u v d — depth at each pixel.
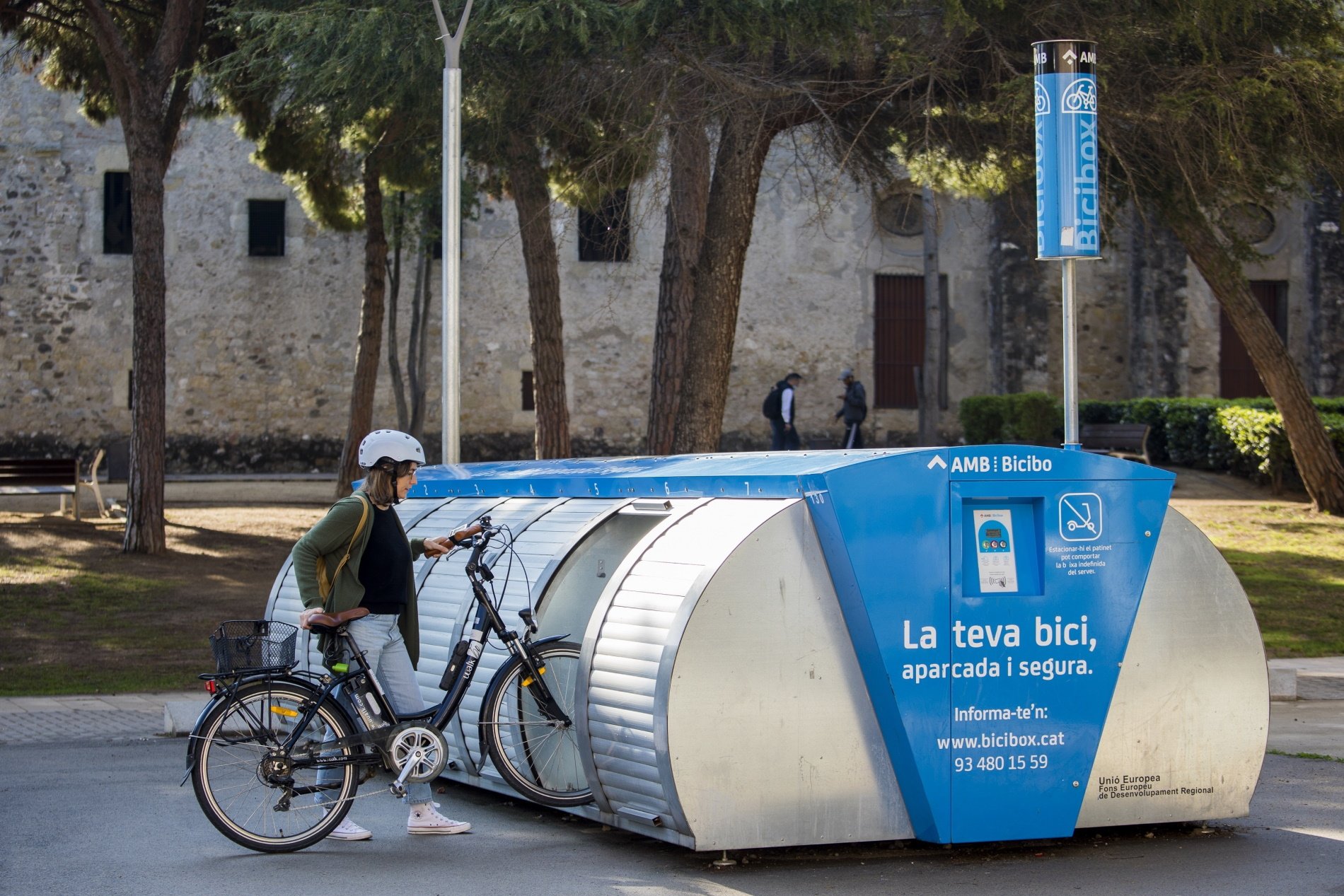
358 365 34.22
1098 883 9.19
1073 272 13.03
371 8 21.77
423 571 12.68
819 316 51.03
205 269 46.62
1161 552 10.34
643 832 9.70
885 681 9.48
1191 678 10.40
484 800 11.71
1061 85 12.95
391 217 38.91
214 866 9.47
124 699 16.39
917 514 9.63
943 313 52.00
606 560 11.27
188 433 46.56
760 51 20.83
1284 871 9.55
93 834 10.37
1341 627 22.52
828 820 9.50
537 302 28.61
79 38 30.05
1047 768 9.92
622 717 9.55
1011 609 9.85
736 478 10.24
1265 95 22.14
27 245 45.38
